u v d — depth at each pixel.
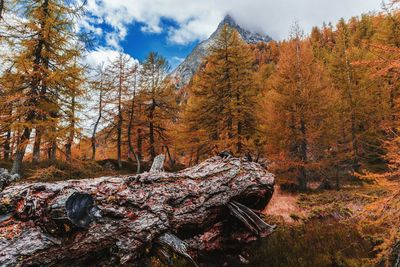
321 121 18.75
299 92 18.41
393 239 4.07
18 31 12.28
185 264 4.99
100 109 24.05
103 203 3.67
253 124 20.14
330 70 28.55
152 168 5.36
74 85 13.36
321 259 4.95
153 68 24.81
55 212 3.23
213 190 4.70
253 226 4.96
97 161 26.03
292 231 6.70
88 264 3.62
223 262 5.20
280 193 17.34
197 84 21.75
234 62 20.03
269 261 5.16
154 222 3.88
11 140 12.69
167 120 26.44
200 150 22.41
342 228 6.59
